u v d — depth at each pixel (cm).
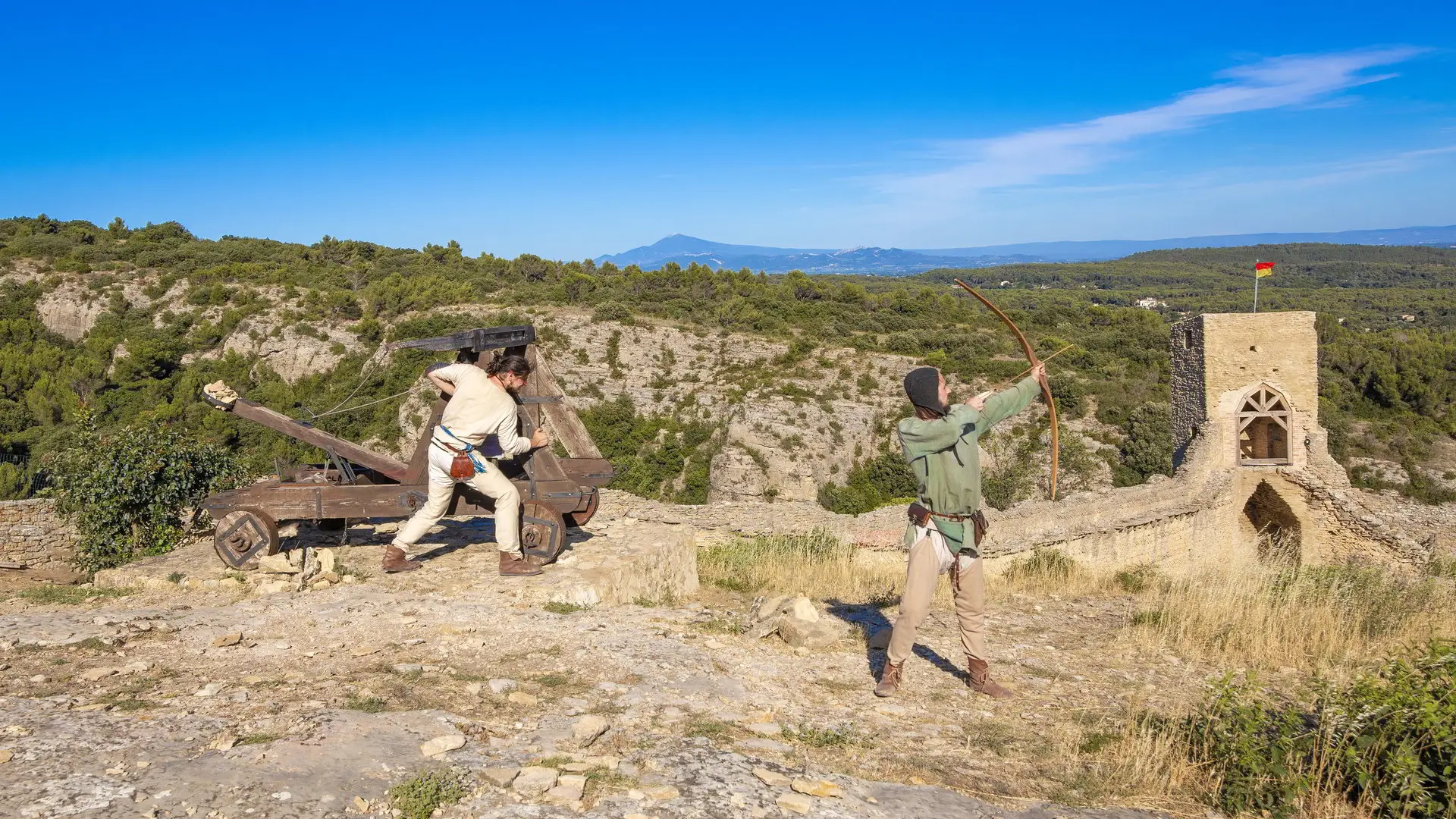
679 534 814
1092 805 338
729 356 6638
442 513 662
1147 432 4969
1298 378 1881
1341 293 13212
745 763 348
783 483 5878
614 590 666
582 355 6625
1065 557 1172
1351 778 357
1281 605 691
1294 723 384
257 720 359
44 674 420
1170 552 1644
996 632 656
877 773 362
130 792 280
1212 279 17025
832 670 521
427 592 621
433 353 5516
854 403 6138
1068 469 4944
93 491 1027
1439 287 14350
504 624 550
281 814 273
